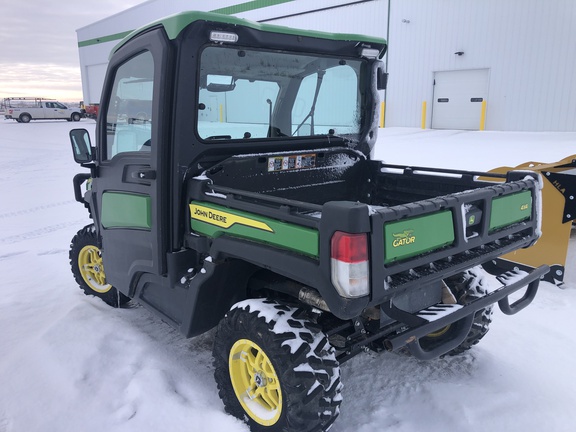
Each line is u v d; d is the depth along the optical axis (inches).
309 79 124.9
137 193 113.8
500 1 560.1
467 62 603.2
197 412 99.9
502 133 544.7
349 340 91.5
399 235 77.7
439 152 401.7
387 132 603.8
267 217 87.0
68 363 118.4
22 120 1242.0
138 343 128.5
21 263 203.0
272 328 85.7
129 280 123.9
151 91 105.5
